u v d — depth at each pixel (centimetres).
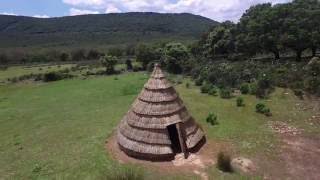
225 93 4072
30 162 2458
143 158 2359
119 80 5784
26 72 7725
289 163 2272
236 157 2353
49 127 3294
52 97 4806
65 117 3622
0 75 7519
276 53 5525
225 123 3069
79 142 2777
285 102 3703
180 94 4369
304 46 4959
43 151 2656
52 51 11281
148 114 2420
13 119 3716
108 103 4116
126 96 4450
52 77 6475
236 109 3528
